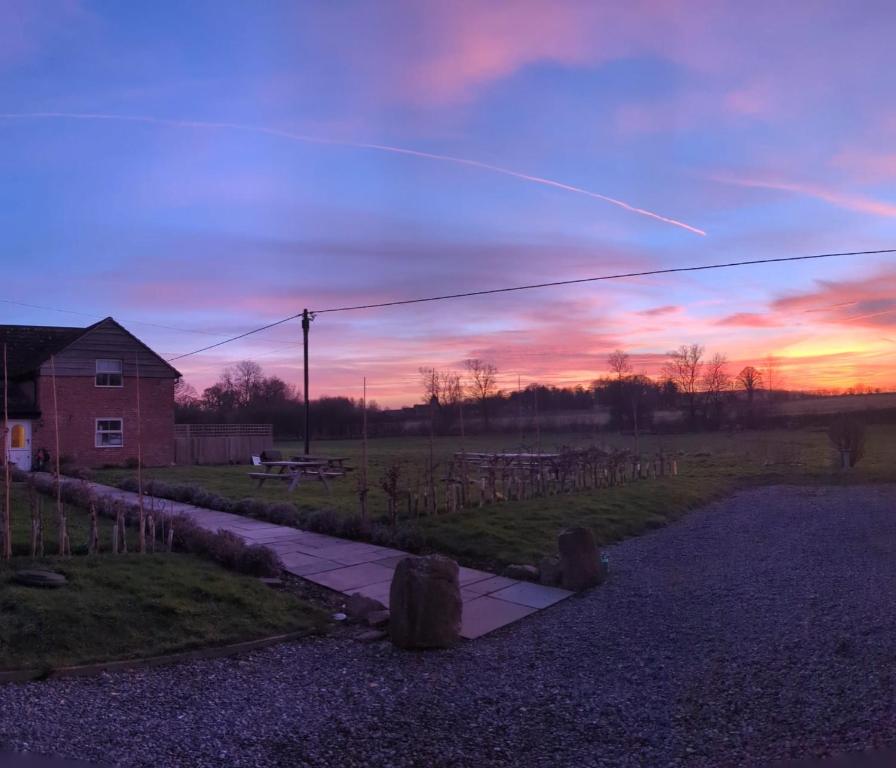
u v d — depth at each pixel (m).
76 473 22.27
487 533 11.09
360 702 5.08
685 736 4.32
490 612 7.66
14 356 29.02
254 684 5.43
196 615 6.63
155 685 5.28
